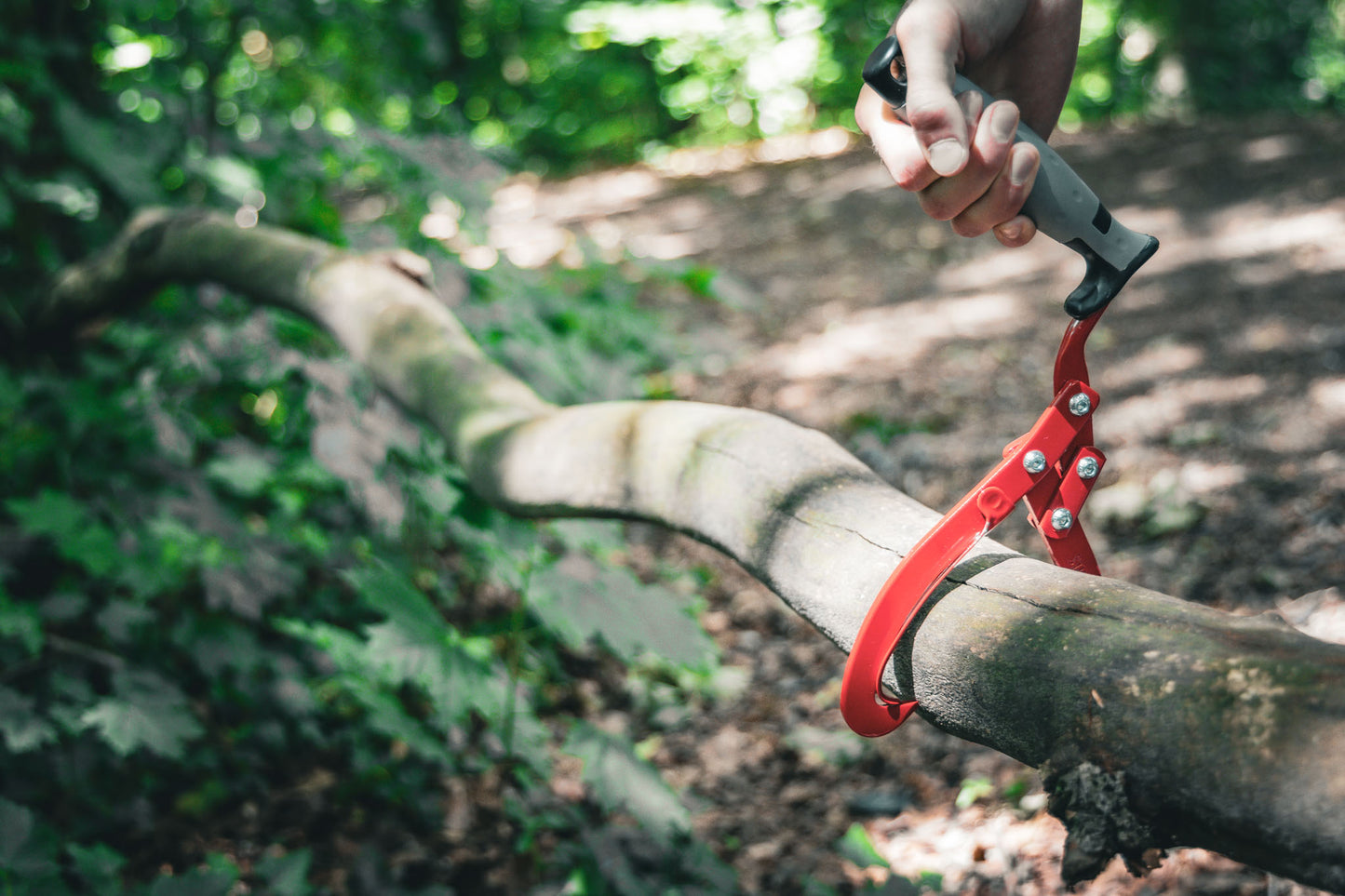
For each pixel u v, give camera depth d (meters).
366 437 1.99
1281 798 0.60
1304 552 2.72
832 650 2.81
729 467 1.12
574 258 2.71
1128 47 10.85
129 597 2.43
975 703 0.80
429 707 2.47
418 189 2.46
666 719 2.56
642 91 11.68
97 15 3.10
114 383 2.68
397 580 1.83
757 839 2.15
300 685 2.32
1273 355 3.95
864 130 0.84
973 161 0.75
